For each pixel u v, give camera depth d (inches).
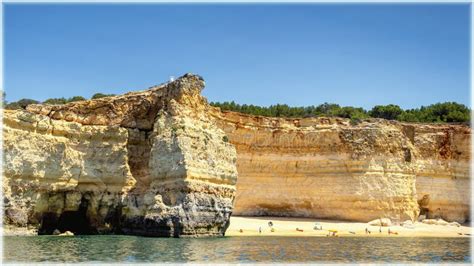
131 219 1924.2
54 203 1907.0
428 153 3228.3
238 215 2923.2
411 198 2974.9
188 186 1787.6
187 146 1851.6
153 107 2132.1
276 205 2984.7
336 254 1488.7
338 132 3002.0
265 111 3966.5
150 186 1918.1
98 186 1973.4
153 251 1384.1
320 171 2974.9
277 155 3038.9
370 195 2851.9
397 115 4175.7
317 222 2719.0
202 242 1654.8
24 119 1820.9
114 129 2031.3
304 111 4185.5
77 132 1966.0
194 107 2076.8
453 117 3855.8
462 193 3250.5
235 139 2989.7
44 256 1261.1
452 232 2581.2
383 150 2962.6
